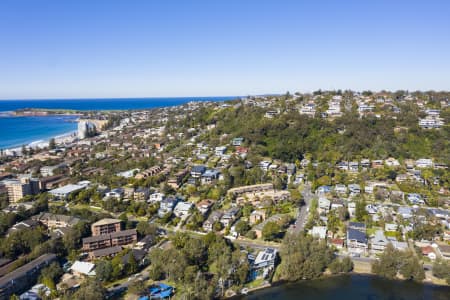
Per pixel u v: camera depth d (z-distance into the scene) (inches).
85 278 3646.7
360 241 4448.8
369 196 6210.6
